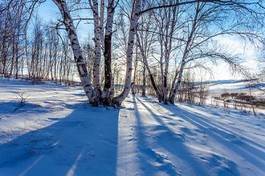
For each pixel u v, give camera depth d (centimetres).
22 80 3266
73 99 1204
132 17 1036
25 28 782
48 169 457
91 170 475
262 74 1866
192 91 2628
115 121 784
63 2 930
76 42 978
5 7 745
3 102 841
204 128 905
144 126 766
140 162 525
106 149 566
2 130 576
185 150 620
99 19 1069
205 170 538
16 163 467
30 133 583
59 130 630
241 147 743
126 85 1071
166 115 1078
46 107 850
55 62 4259
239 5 863
